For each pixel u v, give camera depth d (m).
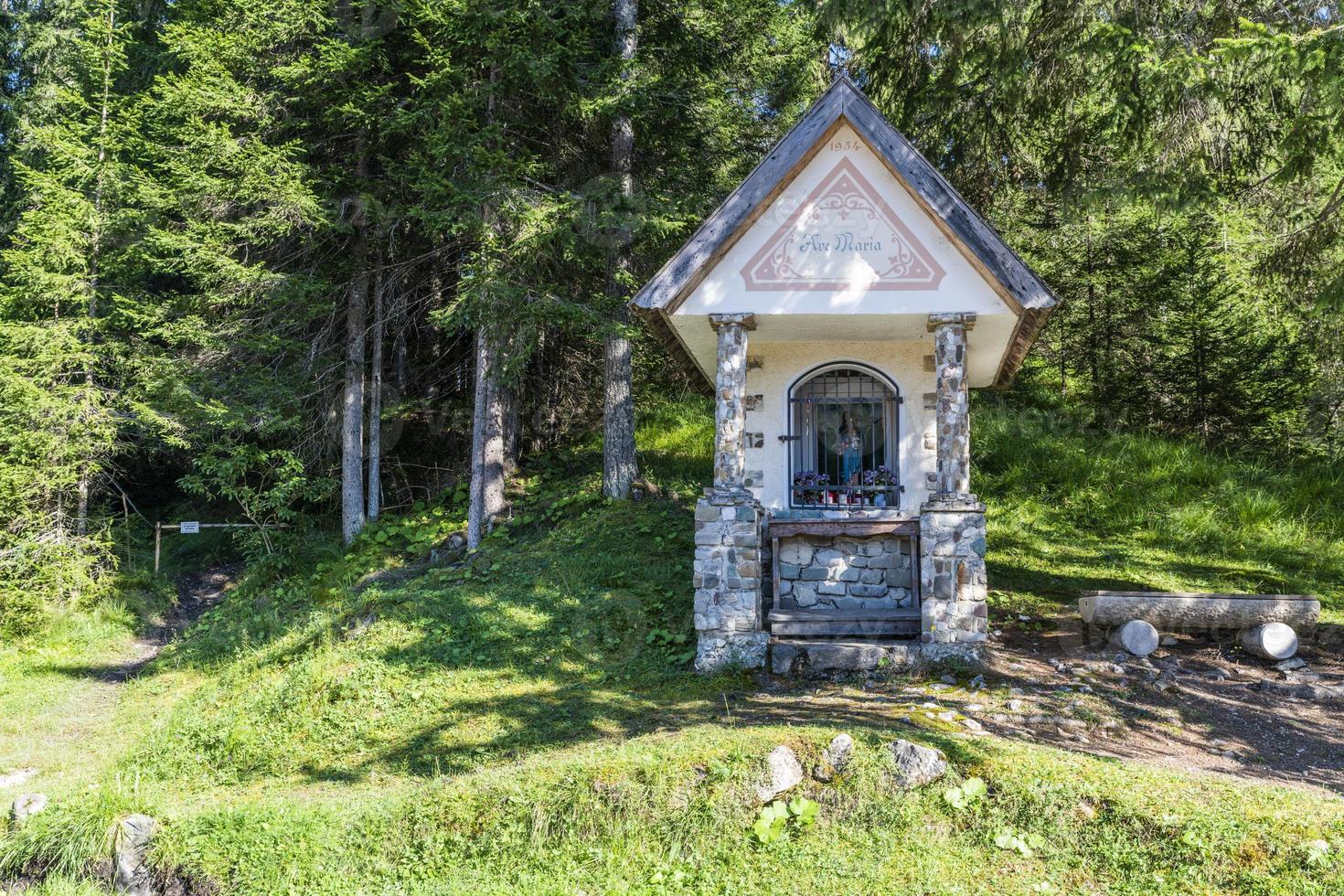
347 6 16.98
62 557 15.94
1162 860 5.87
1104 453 17.42
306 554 17.47
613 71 14.77
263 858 6.77
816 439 11.68
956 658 9.65
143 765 9.80
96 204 16.92
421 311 19.62
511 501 17.52
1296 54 9.20
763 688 9.45
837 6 12.75
